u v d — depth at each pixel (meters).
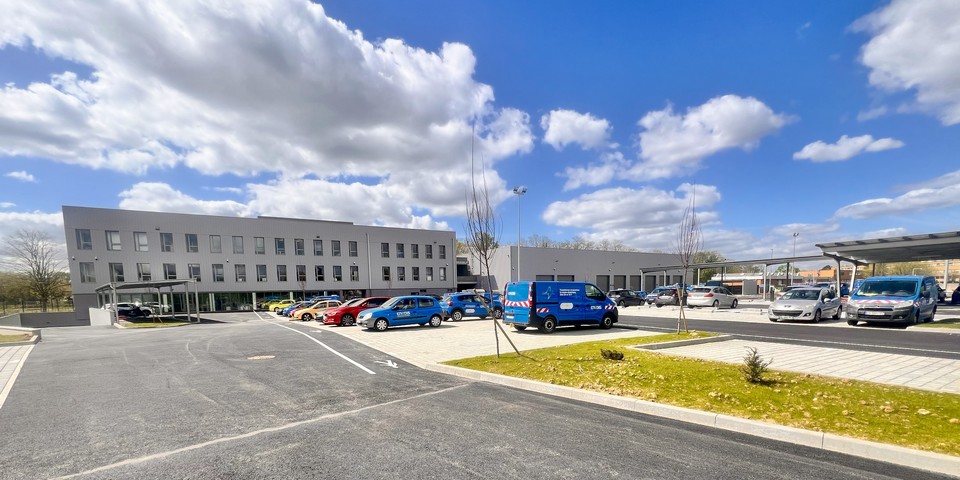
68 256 37.81
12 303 51.69
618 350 9.48
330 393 6.54
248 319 31.58
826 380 6.28
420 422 5.06
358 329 18.31
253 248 45.91
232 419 5.23
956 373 6.88
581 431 4.70
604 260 57.94
